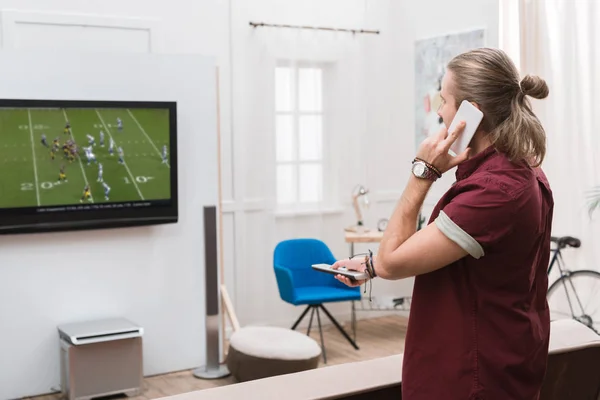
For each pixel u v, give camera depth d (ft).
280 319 20.83
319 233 21.21
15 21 16.89
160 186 16.40
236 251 20.13
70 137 15.43
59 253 15.81
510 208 5.26
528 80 5.47
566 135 16.93
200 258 17.35
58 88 15.61
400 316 22.82
